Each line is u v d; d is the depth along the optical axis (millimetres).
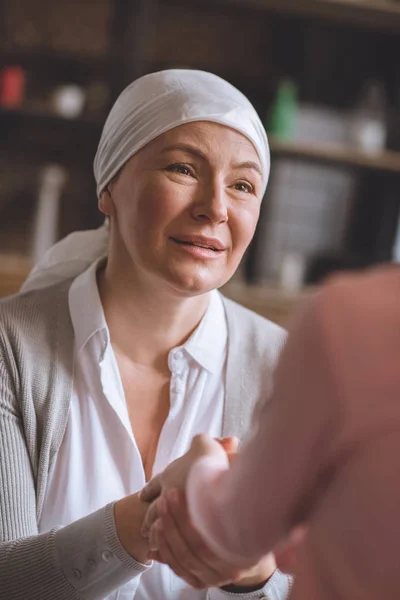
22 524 939
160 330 1033
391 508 470
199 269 966
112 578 857
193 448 775
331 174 2961
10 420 973
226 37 3037
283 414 525
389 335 491
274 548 591
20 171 2965
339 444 491
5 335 1016
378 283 524
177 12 2994
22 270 2654
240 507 565
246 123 968
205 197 951
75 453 999
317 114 2814
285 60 3064
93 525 866
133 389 1048
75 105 2826
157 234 956
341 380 491
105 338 1014
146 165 960
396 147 2900
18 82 2834
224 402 1067
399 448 468
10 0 2904
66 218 3014
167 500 740
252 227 1000
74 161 3002
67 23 2938
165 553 755
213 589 909
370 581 489
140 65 2717
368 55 3059
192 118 941
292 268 2893
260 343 1118
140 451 1043
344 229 3029
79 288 1062
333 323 508
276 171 2877
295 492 531
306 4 2750
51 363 1008
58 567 858
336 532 504
